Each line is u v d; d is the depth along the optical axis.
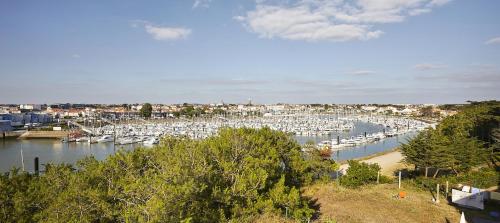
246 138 32.03
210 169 23.80
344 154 98.94
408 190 40.31
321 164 47.38
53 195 23.23
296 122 192.88
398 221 28.44
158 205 17.09
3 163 87.69
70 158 94.31
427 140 50.25
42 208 23.06
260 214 25.27
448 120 66.56
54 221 19.77
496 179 44.00
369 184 44.38
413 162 50.84
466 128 63.09
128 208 19.05
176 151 25.73
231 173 25.88
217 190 22.86
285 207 26.91
